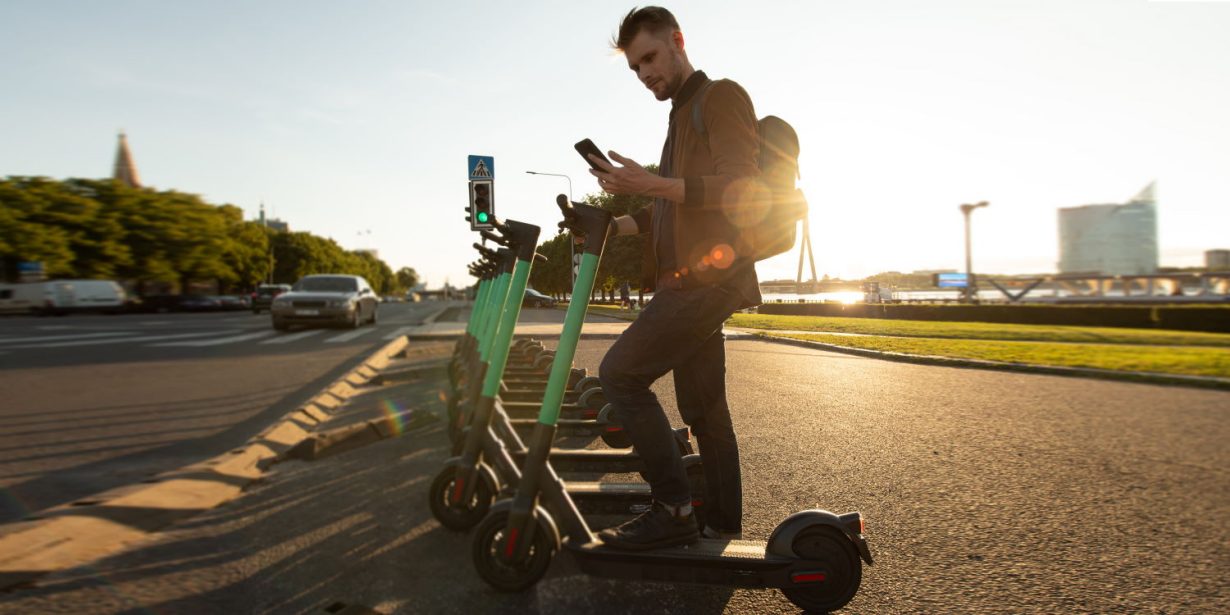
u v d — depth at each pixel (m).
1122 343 12.71
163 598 1.87
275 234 77.12
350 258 103.50
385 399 5.56
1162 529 2.59
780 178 2.00
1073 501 2.94
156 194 40.84
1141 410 5.38
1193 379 6.95
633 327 1.98
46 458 3.55
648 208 2.42
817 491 3.06
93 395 5.71
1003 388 6.75
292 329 16.03
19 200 33.53
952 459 3.70
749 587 1.86
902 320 24.22
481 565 1.95
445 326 16.50
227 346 10.83
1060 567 2.21
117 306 32.34
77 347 10.64
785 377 7.55
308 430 4.20
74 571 2.02
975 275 31.73
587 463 2.99
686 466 2.46
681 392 2.21
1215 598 1.99
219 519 2.56
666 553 1.90
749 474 3.36
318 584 2.00
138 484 2.79
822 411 5.23
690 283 1.93
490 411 2.42
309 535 2.40
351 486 3.03
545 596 1.95
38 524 2.25
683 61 2.05
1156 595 2.01
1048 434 4.39
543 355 5.70
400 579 2.04
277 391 5.95
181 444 3.90
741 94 1.89
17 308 29.75
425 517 2.61
